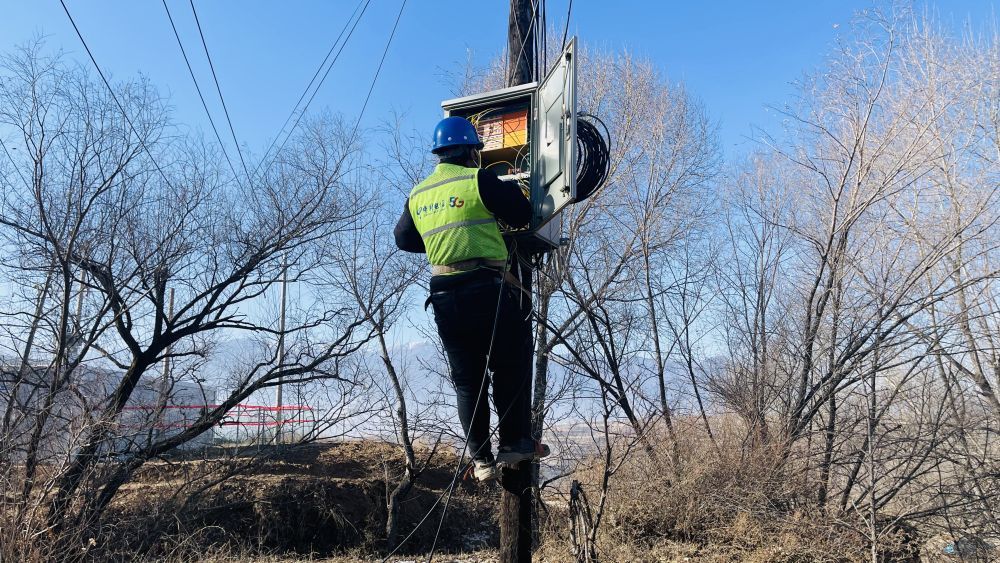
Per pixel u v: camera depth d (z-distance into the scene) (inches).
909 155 381.1
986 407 347.9
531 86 179.3
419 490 525.3
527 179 178.4
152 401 406.0
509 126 183.3
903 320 347.9
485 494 560.1
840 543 315.6
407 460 478.9
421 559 404.5
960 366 353.7
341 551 460.4
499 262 148.4
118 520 358.9
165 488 396.5
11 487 285.4
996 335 342.6
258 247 424.2
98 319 370.3
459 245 147.8
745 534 343.0
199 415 400.2
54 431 315.0
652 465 372.8
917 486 334.6
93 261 372.8
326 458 559.2
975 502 309.6
